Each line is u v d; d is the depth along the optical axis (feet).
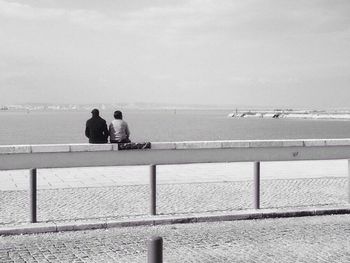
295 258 22.45
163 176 49.85
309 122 565.94
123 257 22.66
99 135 53.72
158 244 11.51
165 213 31.78
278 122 557.74
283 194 39.04
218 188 41.83
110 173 52.16
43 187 42.22
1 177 49.19
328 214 33.09
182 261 21.99
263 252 23.50
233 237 26.58
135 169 55.93
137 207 33.63
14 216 30.86
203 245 24.85
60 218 30.22
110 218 30.22
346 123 521.65
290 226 29.37
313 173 52.65
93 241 25.80
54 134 262.06
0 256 22.77
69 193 39.14
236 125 431.43
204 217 30.76
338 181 46.29
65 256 22.81
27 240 26.07
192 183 44.73
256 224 29.99
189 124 453.17
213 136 241.55
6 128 345.10
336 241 25.64
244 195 38.42
